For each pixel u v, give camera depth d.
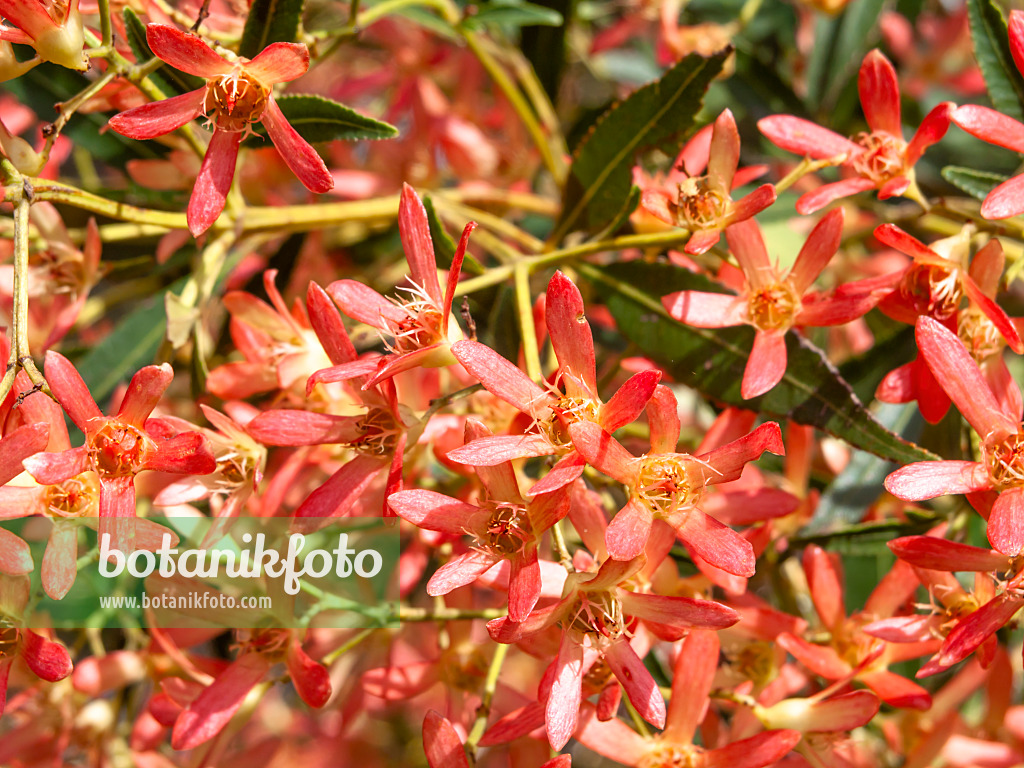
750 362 0.18
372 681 0.19
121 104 0.19
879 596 0.18
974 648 0.16
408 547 0.19
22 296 0.16
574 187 0.20
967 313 0.18
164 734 0.21
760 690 0.19
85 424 0.16
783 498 0.18
